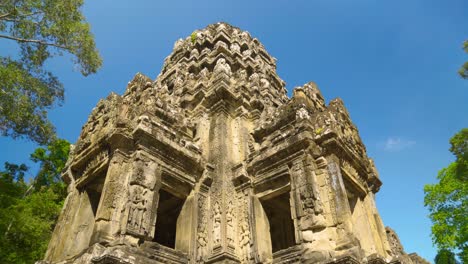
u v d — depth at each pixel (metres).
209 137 21.12
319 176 15.69
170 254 14.53
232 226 16.66
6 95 14.48
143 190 14.94
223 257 15.04
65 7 15.48
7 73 14.31
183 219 16.89
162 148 16.91
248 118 22.89
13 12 14.45
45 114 16.61
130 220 13.73
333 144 15.98
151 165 16.00
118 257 11.88
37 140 17.03
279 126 19.55
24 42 15.80
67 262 14.90
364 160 18.69
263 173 17.89
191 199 17.48
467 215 26.72
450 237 27.09
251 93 24.77
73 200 17.88
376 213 17.78
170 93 29.88
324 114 17.50
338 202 14.27
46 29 15.18
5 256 19.88
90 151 17.64
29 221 21.16
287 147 16.94
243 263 15.50
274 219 21.08
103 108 19.78
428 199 30.00
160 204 20.00
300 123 17.34
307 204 14.80
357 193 17.47
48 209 24.39
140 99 19.36
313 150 16.20
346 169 16.50
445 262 32.22
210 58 30.03
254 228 16.25
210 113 22.66
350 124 19.41
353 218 16.59
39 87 15.92
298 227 14.79
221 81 22.94
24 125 16.06
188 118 22.38
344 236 13.31
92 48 16.66
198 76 27.17
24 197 26.75
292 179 16.16
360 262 12.16
